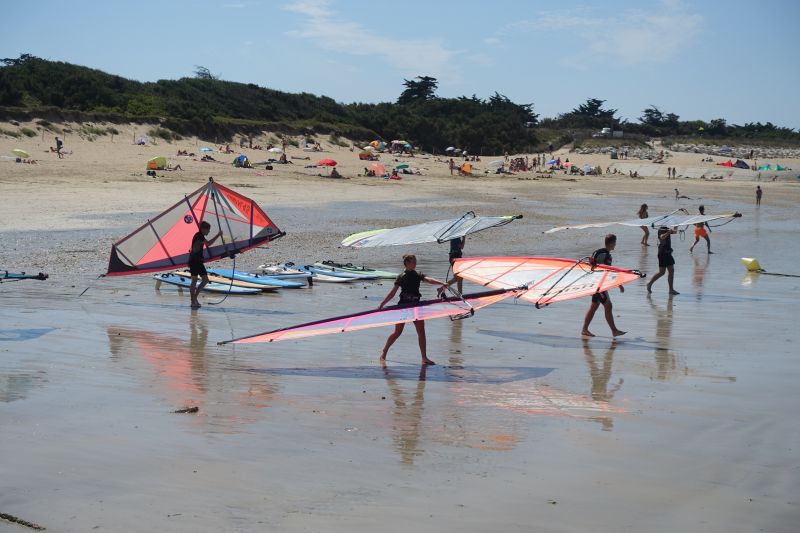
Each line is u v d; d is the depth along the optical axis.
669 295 16.47
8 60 89.19
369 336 11.86
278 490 5.75
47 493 5.58
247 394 8.44
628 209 43.44
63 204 31.88
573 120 155.38
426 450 6.74
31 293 14.73
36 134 56.88
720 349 11.16
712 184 74.88
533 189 57.16
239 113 85.38
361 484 5.91
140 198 35.19
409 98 141.75
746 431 7.35
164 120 68.31
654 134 152.38
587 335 12.10
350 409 7.97
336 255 22.17
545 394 8.69
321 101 104.12
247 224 16.06
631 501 5.66
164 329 11.95
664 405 8.24
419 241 13.85
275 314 13.55
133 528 5.05
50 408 7.65
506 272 12.97
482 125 119.50
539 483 5.99
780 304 15.38
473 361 10.31
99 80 75.25
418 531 5.09
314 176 53.75
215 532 5.01
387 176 58.38
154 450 6.54
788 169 95.75
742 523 5.32
